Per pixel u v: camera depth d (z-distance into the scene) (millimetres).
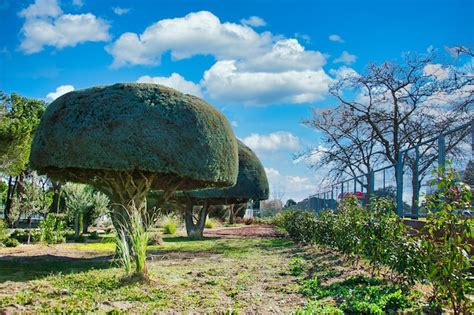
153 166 10469
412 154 11961
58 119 10602
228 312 6020
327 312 5844
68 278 8977
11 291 7582
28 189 19250
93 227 30656
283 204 55906
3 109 17109
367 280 7883
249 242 19812
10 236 18719
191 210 23344
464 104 18969
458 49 18578
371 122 21953
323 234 14039
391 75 21578
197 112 11398
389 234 7508
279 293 7648
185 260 13102
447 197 5227
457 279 4891
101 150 10281
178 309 6324
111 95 10719
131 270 9648
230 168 12391
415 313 5746
